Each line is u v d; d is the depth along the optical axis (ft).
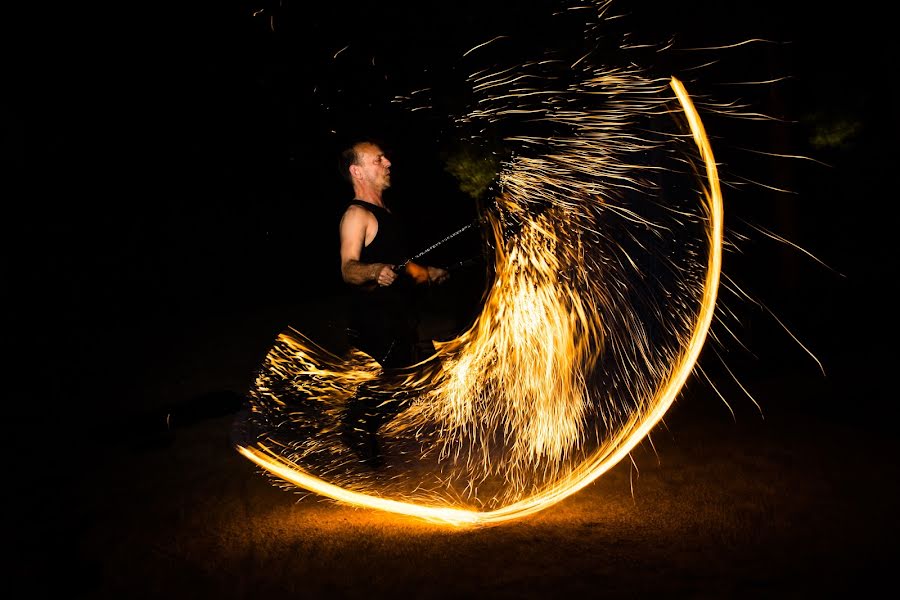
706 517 11.04
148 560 10.94
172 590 10.09
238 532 11.63
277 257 38.91
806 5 22.82
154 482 13.88
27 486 14.05
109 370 22.27
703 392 16.61
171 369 21.91
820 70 23.48
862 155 28.58
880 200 30.48
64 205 42.16
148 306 31.30
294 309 29.37
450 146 13.55
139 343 25.52
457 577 9.87
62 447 16.06
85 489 13.76
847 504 11.16
